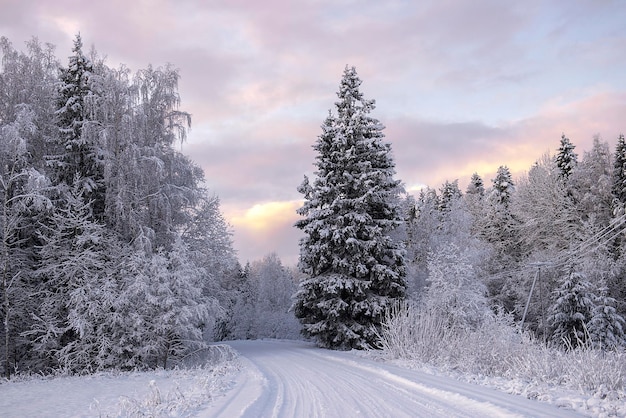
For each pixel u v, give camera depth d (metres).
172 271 21.33
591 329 27.88
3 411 10.38
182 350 22.09
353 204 26.45
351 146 27.78
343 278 25.64
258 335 53.31
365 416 6.91
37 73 23.81
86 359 19.50
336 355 20.77
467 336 16.02
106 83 22.56
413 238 37.84
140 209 23.39
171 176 26.00
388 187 27.95
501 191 50.91
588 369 9.66
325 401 8.40
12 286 20.69
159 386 13.33
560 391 8.98
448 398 8.39
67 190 21.98
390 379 11.59
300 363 16.94
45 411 10.17
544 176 42.12
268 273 75.56
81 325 18.80
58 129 23.00
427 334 17.08
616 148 38.19
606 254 34.94
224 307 28.64
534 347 12.84
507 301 41.53
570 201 39.94
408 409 7.38
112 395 12.37
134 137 23.14
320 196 27.47
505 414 6.56
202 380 11.91
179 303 20.73
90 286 19.59
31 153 22.92
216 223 28.12
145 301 20.09
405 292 27.17
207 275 24.86
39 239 22.56
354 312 25.08
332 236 26.78
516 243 44.50
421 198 49.91
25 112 20.98
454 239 35.22
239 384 11.56
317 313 26.92
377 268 25.39
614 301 30.02
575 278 29.94
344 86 28.89
